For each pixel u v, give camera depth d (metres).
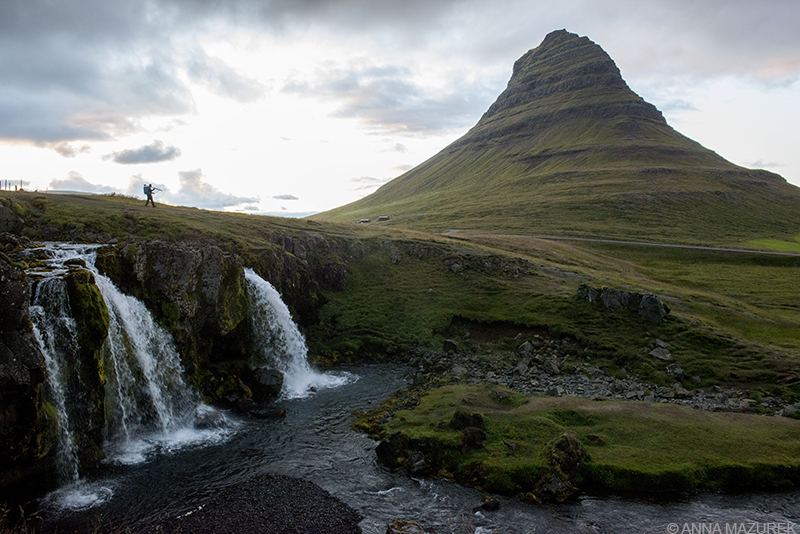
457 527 23.02
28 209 49.28
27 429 23.86
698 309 60.66
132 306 35.97
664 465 27.08
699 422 32.16
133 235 51.38
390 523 22.52
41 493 25.02
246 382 41.66
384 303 62.31
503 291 63.41
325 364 50.25
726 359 45.97
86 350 28.95
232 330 43.72
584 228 143.50
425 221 174.75
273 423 35.28
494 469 26.78
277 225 71.81
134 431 32.44
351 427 34.50
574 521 23.50
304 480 27.12
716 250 118.00
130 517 23.33
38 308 27.00
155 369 35.59
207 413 34.97
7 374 22.91
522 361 48.50
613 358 47.94
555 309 57.25
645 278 90.19
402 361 51.75
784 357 45.22
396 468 28.42
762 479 26.66
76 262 33.81
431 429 31.47
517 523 23.31
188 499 25.03
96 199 62.78
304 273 59.56
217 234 55.56
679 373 43.72
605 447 29.06
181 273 40.03
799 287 83.25
